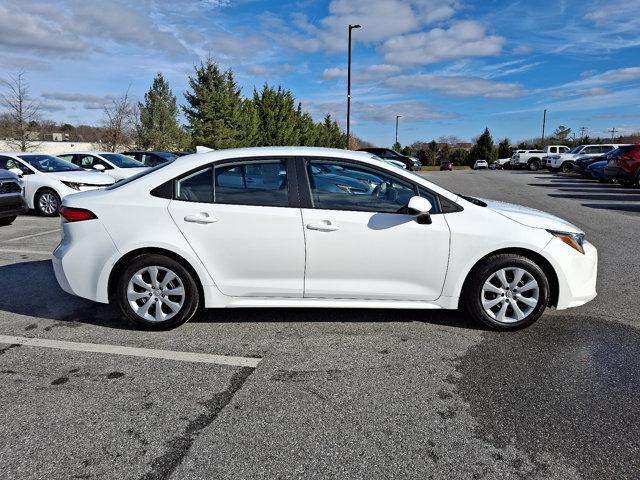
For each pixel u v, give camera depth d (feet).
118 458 7.59
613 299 15.42
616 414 8.84
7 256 21.12
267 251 12.14
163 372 10.45
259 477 7.18
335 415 8.80
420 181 12.37
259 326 13.04
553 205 40.63
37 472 7.26
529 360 11.05
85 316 13.83
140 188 12.44
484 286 12.46
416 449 7.83
